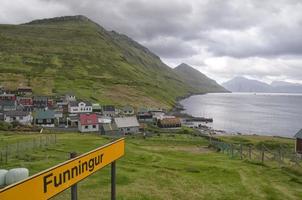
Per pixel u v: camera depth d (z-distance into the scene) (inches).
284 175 1745.8
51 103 7303.2
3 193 305.0
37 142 2908.5
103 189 1278.3
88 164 470.3
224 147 3612.2
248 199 1294.3
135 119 5728.3
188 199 1232.8
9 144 2674.7
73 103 7126.0
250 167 2012.8
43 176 362.6
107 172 1601.9
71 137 3727.9
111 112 7303.2
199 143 4399.6
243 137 5644.7
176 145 4133.9
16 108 6387.8
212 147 3870.6
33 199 346.9
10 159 1982.0
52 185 379.9
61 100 7755.9
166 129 6550.2
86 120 5374.0
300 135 3166.8
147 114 7716.5
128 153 2632.9
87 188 1284.4
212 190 1398.9
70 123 5900.6
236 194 1360.7
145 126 6496.1
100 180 1424.7
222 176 1736.0
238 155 2898.6
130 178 1487.5
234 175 1758.1
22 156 2101.4
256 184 1540.4
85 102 7308.1
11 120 5462.6
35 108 6914.4
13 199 317.7
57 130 5226.4
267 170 1881.2
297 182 1600.6
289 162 2239.2
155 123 7071.9
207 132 6761.8
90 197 1158.3
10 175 913.5
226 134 6594.5
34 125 5472.4
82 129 5310.0
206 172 1859.0
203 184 1494.8
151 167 1931.6
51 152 2404.0
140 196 1206.3
